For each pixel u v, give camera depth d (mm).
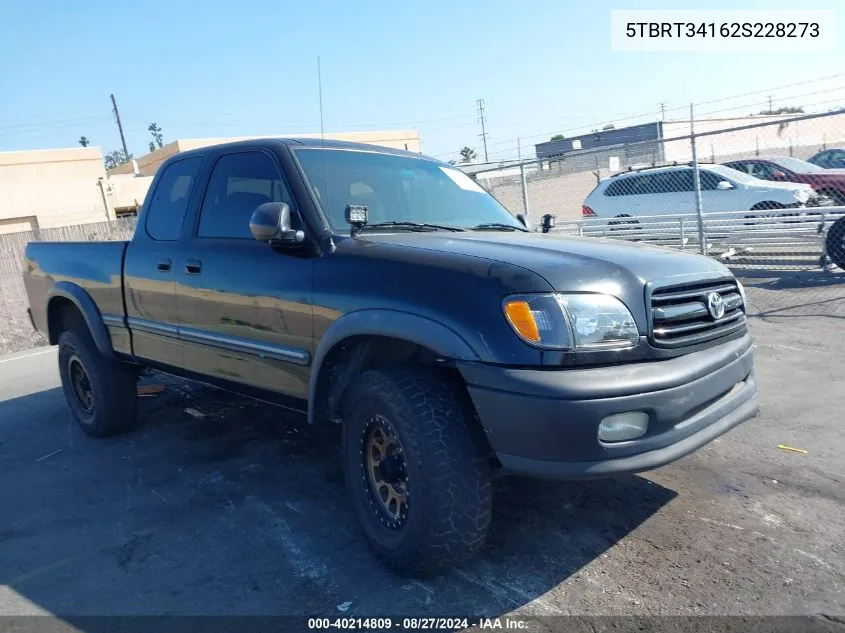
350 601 2955
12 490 4410
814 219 10477
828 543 3234
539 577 3066
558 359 2686
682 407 2877
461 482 2842
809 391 5387
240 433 5207
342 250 3373
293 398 3686
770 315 8094
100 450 5062
